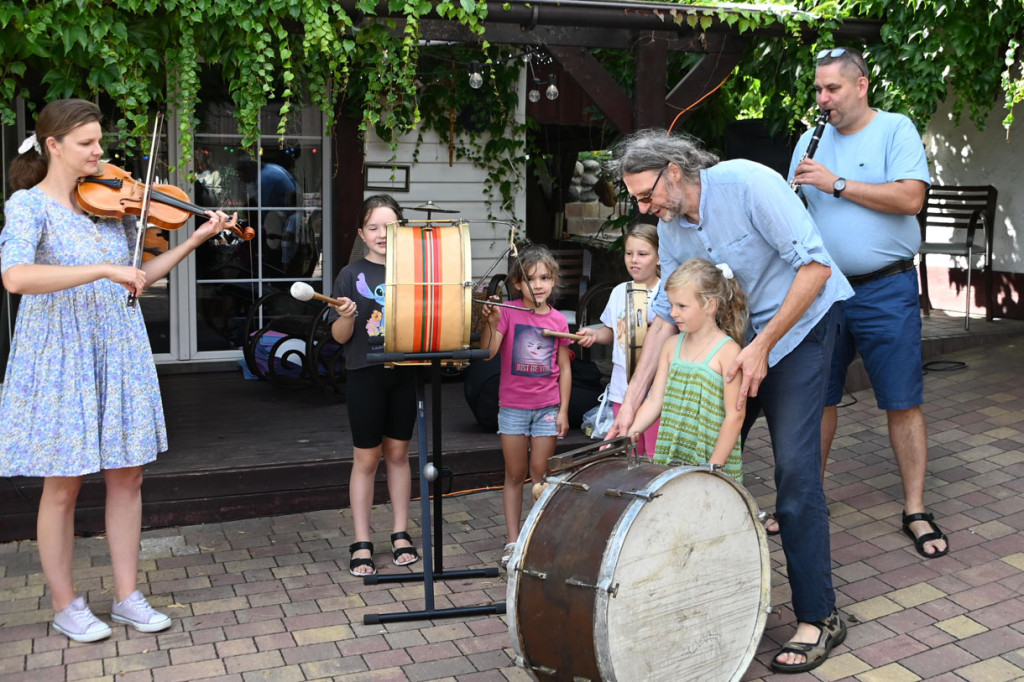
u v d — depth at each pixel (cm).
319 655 346
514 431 414
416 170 750
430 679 329
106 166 360
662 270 368
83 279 326
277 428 559
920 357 426
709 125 782
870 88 591
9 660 341
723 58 563
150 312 711
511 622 293
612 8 516
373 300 405
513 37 524
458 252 354
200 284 719
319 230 734
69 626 355
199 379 692
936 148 841
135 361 355
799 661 331
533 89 789
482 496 510
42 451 339
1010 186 783
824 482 498
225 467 475
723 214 330
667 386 345
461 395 644
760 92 675
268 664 339
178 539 452
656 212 335
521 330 411
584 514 288
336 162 712
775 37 580
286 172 721
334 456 498
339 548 443
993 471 492
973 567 402
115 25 437
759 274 339
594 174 1081
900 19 561
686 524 292
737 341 340
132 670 336
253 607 383
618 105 546
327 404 620
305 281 737
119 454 350
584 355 721
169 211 369
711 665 305
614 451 320
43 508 354
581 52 536
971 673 327
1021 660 334
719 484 301
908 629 357
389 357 354
